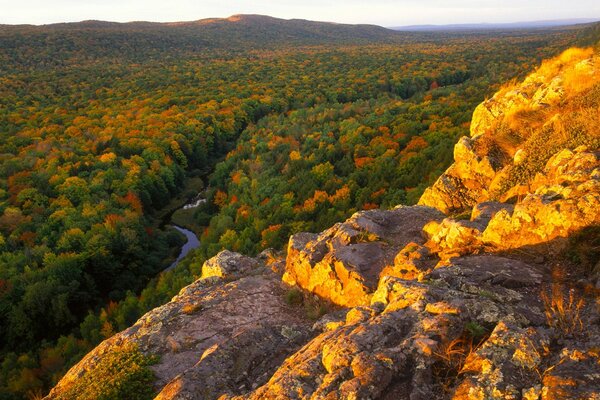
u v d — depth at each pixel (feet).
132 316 133.59
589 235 23.44
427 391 17.06
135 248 185.26
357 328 21.16
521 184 38.37
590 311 19.47
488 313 20.45
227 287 43.14
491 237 28.17
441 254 30.55
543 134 43.24
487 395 15.81
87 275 169.27
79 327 152.97
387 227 43.86
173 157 301.02
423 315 21.09
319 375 19.36
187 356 32.60
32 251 174.60
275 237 164.96
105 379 30.48
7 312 150.92
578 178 27.50
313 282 39.24
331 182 214.90
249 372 26.17
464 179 53.47
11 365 127.85
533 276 23.39
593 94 44.50
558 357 16.83
